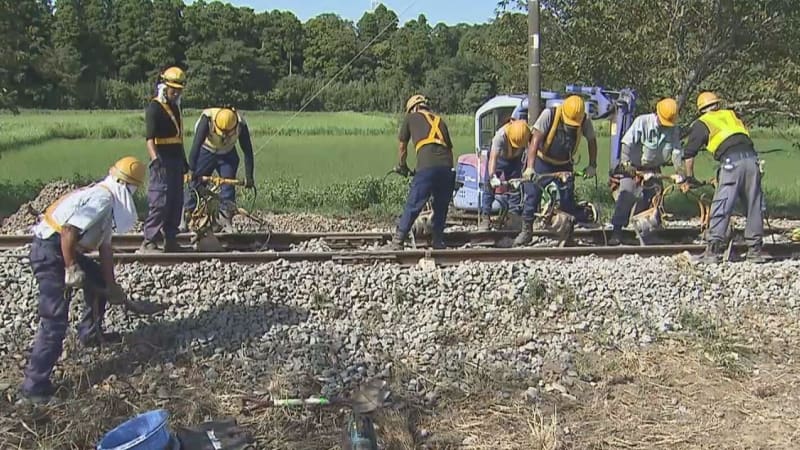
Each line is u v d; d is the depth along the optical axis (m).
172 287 11.55
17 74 25.50
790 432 8.62
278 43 112.12
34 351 8.68
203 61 102.31
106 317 10.51
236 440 8.05
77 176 28.03
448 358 9.95
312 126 65.44
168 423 8.13
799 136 26.42
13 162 39.84
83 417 8.34
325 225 19.72
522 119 17.84
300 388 9.01
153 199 13.66
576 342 10.66
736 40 22.86
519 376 9.63
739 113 23.52
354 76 104.94
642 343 10.70
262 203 22.56
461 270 12.32
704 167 36.34
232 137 14.95
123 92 104.38
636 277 12.53
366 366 9.61
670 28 22.59
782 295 12.52
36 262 8.69
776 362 10.38
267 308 11.02
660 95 23.53
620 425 8.70
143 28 119.06
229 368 9.46
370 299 11.55
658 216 15.47
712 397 9.38
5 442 7.94
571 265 12.90
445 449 8.17
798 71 22.38
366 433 7.85
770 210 23.94
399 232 14.45
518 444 8.26
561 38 23.78
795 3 21.70
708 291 12.45
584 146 43.78
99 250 9.13
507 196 16.62
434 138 14.42
